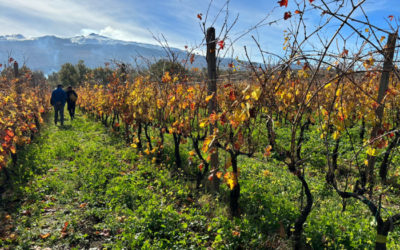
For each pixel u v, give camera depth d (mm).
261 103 3234
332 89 5492
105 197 4391
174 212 3797
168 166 5844
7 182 4969
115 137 9039
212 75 4207
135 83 7770
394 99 4648
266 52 2852
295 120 2994
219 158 6465
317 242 3191
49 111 16422
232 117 3133
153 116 6637
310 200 3117
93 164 5867
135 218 3648
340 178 5500
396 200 4559
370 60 2465
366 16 2156
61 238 3369
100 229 3598
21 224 3607
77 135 9344
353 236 3232
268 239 3199
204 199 4434
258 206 4086
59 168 5828
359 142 7141
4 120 5148
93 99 12977
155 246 3102
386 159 5207
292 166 3160
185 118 5215
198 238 3314
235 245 3166
